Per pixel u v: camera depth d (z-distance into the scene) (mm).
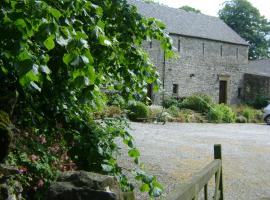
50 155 3680
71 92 3285
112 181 2748
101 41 2975
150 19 4289
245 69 39875
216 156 5828
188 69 34875
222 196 5977
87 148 3537
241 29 61094
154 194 3842
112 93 4211
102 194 2482
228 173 10406
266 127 24516
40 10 2305
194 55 35375
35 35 2291
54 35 2281
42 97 3367
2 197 2465
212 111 26047
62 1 2697
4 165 2576
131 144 3895
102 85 4043
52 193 2504
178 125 21828
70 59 2416
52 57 3023
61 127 3561
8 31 2211
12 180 2928
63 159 3775
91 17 3230
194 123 24172
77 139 3553
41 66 2381
